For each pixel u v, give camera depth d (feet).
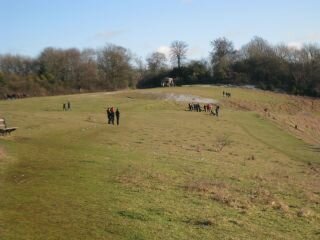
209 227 52.70
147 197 63.46
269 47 614.75
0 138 106.22
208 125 221.66
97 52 583.17
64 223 48.67
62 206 54.65
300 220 61.93
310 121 332.60
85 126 163.63
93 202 57.52
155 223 51.70
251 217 60.23
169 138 156.15
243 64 604.08
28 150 94.02
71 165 81.20
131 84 602.85
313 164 135.23
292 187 88.22
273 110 394.32
